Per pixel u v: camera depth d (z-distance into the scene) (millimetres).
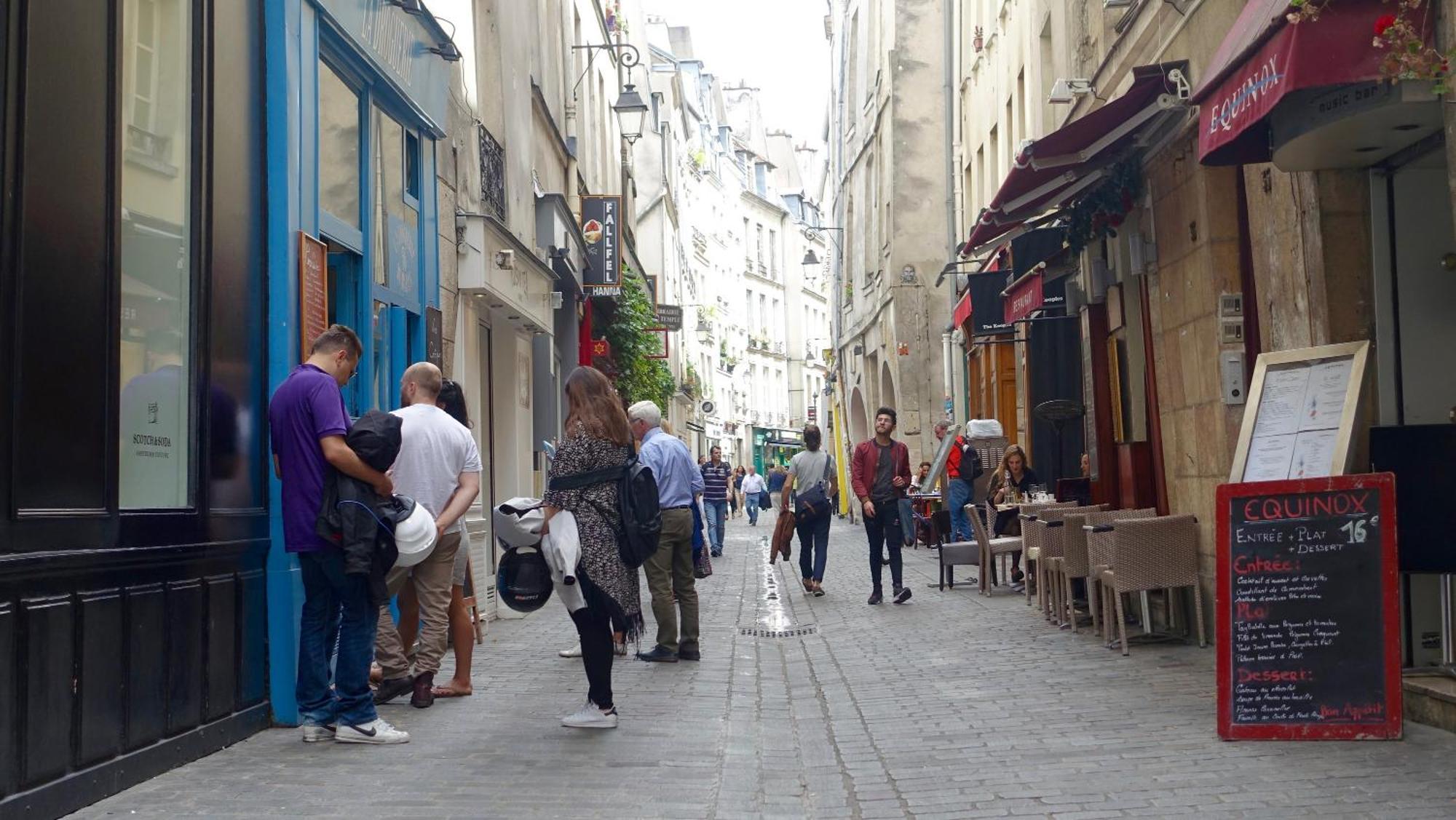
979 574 15109
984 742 6535
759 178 85312
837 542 27672
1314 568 6270
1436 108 6480
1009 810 5160
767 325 84812
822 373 95938
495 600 13242
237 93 6887
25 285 4785
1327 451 6797
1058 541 11562
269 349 7156
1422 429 6648
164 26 6086
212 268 6426
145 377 5824
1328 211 7781
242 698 6613
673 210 51000
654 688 8438
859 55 40281
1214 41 9305
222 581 6379
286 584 7012
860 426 42656
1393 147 7320
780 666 9734
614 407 6926
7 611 4547
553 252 17516
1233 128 6742
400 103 10039
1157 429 11867
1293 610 6281
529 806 5219
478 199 13031
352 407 8930
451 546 7719
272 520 7035
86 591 5102
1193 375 10227
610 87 29953
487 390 14727
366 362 9219
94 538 5168
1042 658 9406
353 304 9125
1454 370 7629
